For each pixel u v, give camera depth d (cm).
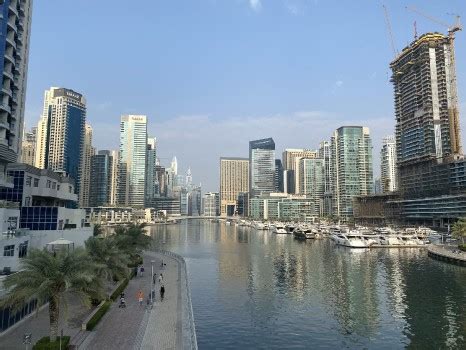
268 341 5519
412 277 10112
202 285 9231
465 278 9775
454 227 15262
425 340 5519
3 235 5844
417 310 7006
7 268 5247
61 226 8481
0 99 8606
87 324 4694
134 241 10019
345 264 12550
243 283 9475
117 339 4397
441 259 12875
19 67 9900
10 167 8294
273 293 8400
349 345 5375
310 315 6769
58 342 3750
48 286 3759
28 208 7956
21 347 4006
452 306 7206
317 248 17612
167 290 7244
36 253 3969
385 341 5512
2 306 3791
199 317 6638
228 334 5797
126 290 7231
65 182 10344
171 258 11831
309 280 9856
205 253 15825
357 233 19375
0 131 8488
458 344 5344
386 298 7925
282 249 17325
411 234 19512
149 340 4372
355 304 7475
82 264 4031
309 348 5275
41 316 5291
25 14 10869
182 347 4122
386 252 15875
